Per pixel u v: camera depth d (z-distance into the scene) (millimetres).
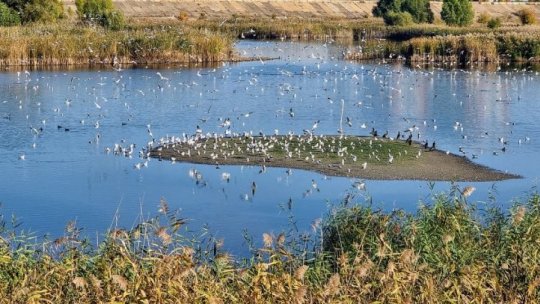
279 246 13570
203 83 49156
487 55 65312
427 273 12711
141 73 54156
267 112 39188
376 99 43500
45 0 77000
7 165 28312
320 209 22828
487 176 26938
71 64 58938
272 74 54438
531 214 15336
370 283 12211
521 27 89125
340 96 44406
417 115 38594
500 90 47094
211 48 63031
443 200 17484
